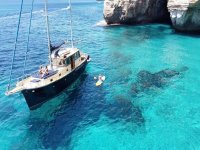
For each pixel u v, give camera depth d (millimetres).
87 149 16281
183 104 21281
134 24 58375
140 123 18859
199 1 39281
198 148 16016
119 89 24312
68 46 39625
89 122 19172
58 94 22734
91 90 24266
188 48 37156
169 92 23391
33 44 44438
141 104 21500
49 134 17875
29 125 18859
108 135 17594
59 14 101562
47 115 20141
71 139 17297
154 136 17297
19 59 34625
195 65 29984
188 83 25141
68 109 20969
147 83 25422
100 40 45000
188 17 42719
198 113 19938
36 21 80000
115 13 57125
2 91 24125
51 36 51344
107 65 30938
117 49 38281
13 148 16453
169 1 45094
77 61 26094
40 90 20094
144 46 39250
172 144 16453
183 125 18438
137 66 30219
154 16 58812
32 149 16391
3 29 63531
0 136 17562
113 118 19625
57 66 23609
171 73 27734
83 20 78062
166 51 36031
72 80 24562
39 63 32594
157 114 19938
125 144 16594
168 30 50969
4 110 20891
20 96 23406
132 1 54250
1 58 35188
